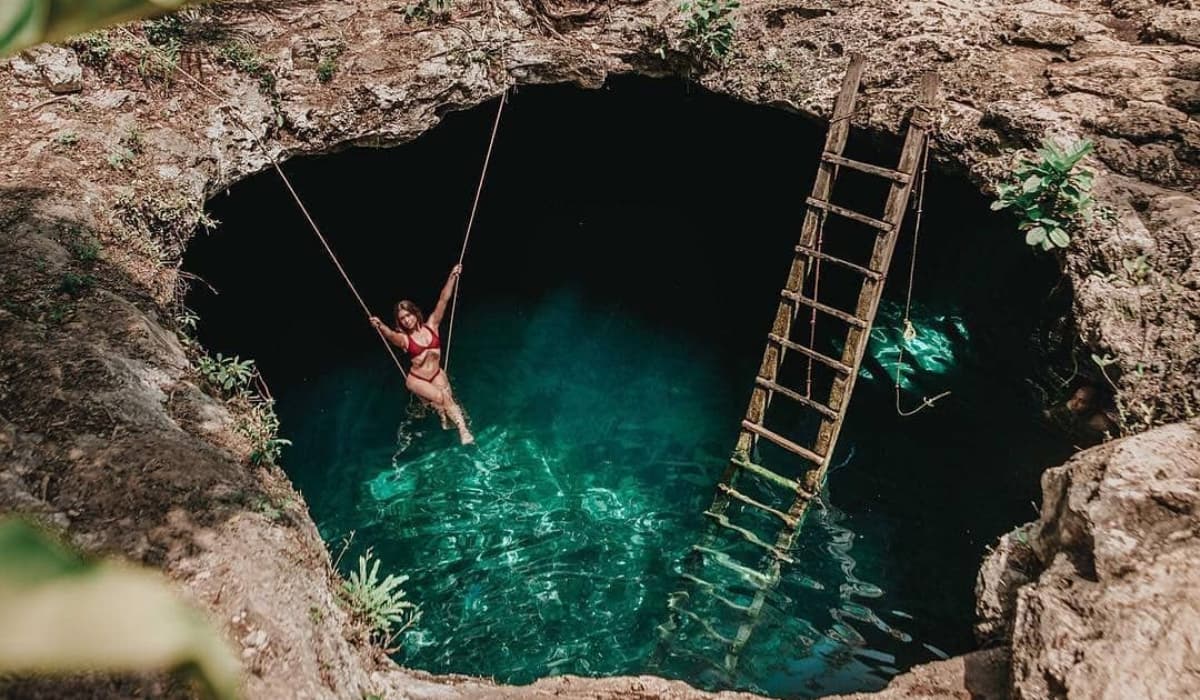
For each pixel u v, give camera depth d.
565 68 9.47
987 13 8.52
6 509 4.21
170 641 0.33
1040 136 7.18
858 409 9.59
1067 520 4.75
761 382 7.90
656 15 9.57
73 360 5.20
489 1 9.51
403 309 9.08
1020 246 8.85
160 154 7.25
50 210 6.36
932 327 10.16
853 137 11.02
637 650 7.44
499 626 7.66
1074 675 4.00
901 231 10.95
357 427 9.72
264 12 9.04
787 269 11.96
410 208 12.35
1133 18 8.12
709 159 13.12
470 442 9.56
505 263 12.36
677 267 12.38
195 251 9.28
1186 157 6.73
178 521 4.39
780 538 8.20
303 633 4.18
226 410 5.58
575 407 10.13
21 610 0.31
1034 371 8.05
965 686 4.75
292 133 8.31
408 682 4.78
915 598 7.60
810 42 8.87
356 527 8.59
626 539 8.52
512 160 12.91
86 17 0.33
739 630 7.53
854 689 6.95
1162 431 4.86
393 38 9.05
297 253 11.04
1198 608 4.01
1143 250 6.28
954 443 8.71
